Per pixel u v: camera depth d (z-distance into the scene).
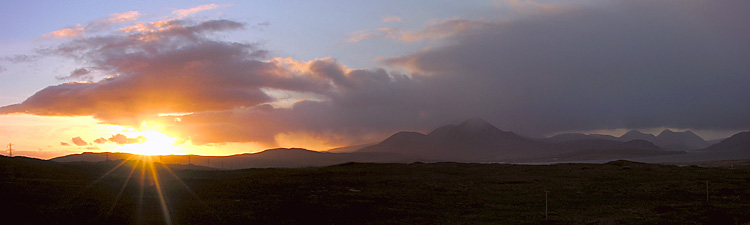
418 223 33.31
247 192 44.00
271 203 38.84
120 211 33.50
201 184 48.09
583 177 59.25
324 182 52.19
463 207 39.88
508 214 36.81
